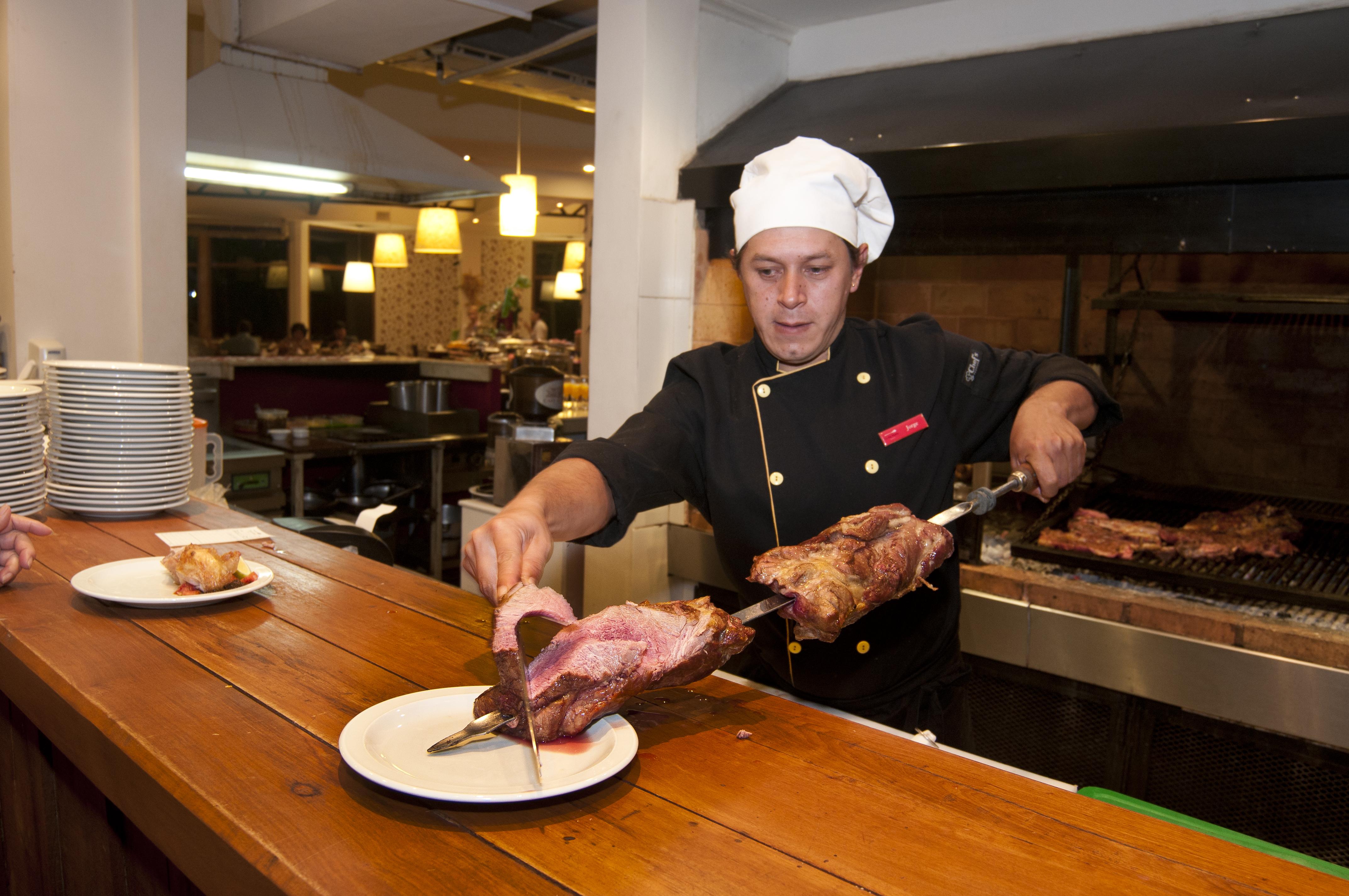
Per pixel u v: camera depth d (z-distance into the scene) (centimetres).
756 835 89
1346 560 257
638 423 155
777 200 142
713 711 120
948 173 235
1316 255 304
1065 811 95
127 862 159
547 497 122
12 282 334
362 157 429
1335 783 207
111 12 344
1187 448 341
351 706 115
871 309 404
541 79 505
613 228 295
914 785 100
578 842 86
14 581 165
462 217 1337
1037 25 274
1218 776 223
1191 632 223
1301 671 205
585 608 318
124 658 129
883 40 306
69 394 212
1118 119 217
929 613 165
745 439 160
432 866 81
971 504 126
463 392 689
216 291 1409
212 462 309
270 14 394
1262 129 192
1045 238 232
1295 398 320
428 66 497
